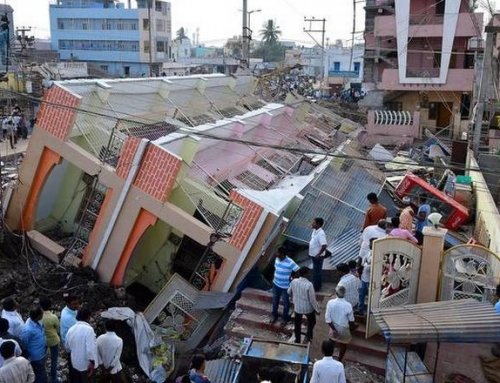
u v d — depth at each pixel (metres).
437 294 9.86
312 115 31.05
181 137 14.58
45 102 13.84
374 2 39.34
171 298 12.94
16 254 14.36
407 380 8.02
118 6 74.62
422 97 37.00
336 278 12.91
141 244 15.04
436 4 35.19
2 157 23.25
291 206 15.68
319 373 7.58
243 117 20.30
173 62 74.88
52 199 16.05
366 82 40.28
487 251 9.53
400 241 9.79
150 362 11.45
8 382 7.51
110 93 17.06
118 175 13.54
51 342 9.58
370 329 10.08
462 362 8.51
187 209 14.09
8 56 34.78
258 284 13.41
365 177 19.97
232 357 10.70
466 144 22.34
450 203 16.78
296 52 88.06
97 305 12.67
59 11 72.62
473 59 35.25
